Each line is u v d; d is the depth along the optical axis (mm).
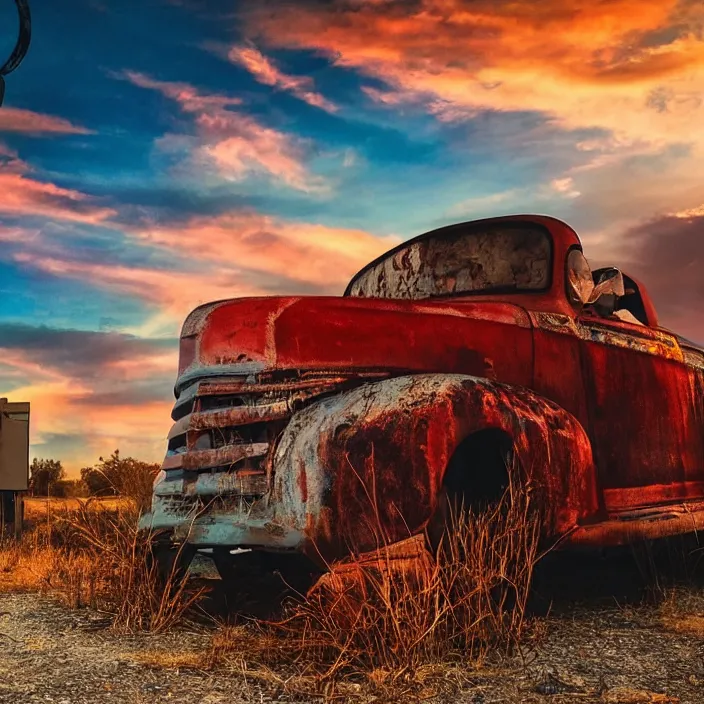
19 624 4895
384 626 3742
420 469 4113
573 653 4039
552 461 4656
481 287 5770
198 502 4578
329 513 4035
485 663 3818
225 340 4684
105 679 3645
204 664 3865
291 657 3867
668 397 6195
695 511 6156
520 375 5137
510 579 4320
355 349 4688
